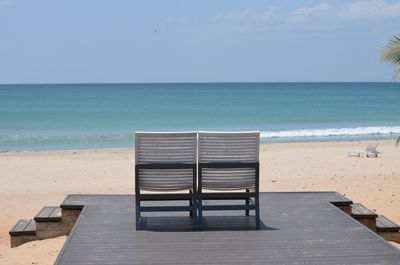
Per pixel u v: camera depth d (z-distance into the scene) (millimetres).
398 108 72562
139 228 8180
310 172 19297
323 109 70625
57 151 27906
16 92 140125
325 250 7102
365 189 15477
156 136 7836
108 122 51375
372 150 24281
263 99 99250
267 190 15469
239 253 6984
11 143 33625
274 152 26203
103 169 20609
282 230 8094
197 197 8141
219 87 197625
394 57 12383
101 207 9711
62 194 15445
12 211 13305
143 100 94312
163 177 8023
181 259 6750
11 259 8711
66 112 64188
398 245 9203
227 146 7977
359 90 158625
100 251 7078
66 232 9727
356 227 8242
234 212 9383
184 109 70062
